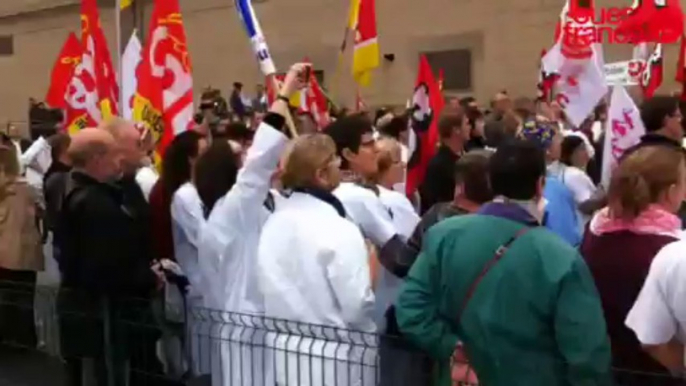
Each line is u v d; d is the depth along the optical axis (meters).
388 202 5.04
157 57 6.46
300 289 4.06
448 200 5.75
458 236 3.34
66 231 5.05
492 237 3.26
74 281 5.05
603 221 3.68
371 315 4.06
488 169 3.69
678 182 3.60
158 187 5.32
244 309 4.55
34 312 5.53
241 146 6.95
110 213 4.98
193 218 5.12
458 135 5.87
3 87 30.88
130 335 4.94
